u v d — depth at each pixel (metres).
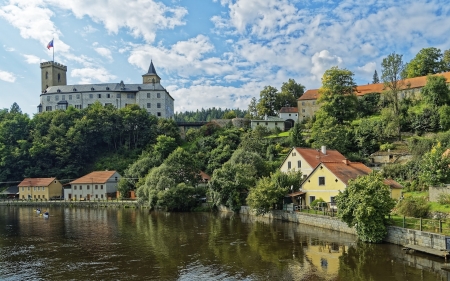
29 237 44.91
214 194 67.06
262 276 26.30
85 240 42.03
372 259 29.17
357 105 103.81
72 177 121.25
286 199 55.84
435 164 43.16
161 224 53.78
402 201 40.97
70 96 156.75
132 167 104.19
